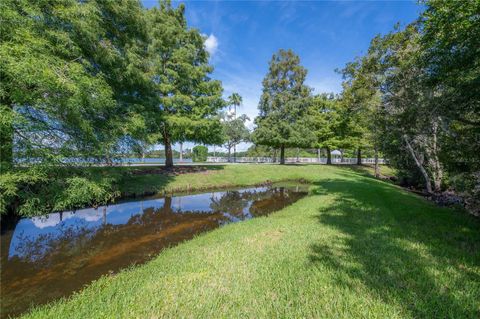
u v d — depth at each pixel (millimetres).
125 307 2615
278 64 26578
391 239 4648
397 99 8781
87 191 6469
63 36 5684
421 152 11562
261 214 8641
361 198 9086
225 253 4133
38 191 5863
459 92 5230
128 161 9961
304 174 18797
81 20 6246
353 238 4734
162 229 6879
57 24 5887
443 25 4773
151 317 2408
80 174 6809
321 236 4891
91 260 4824
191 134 15992
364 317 2309
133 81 9977
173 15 16641
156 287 3039
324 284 2943
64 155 6129
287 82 26438
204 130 15703
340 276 3135
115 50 8227
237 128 39938
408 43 8211
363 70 10297
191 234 6430
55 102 5523
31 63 4535
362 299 2600
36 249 5418
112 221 7629
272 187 14891
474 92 4879
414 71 7773
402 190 12219
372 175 21359
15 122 4793
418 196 10570
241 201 10969
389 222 5918
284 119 25797
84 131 6848
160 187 12094
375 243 4414
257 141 25984
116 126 8453
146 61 11695
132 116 9594
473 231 5168
